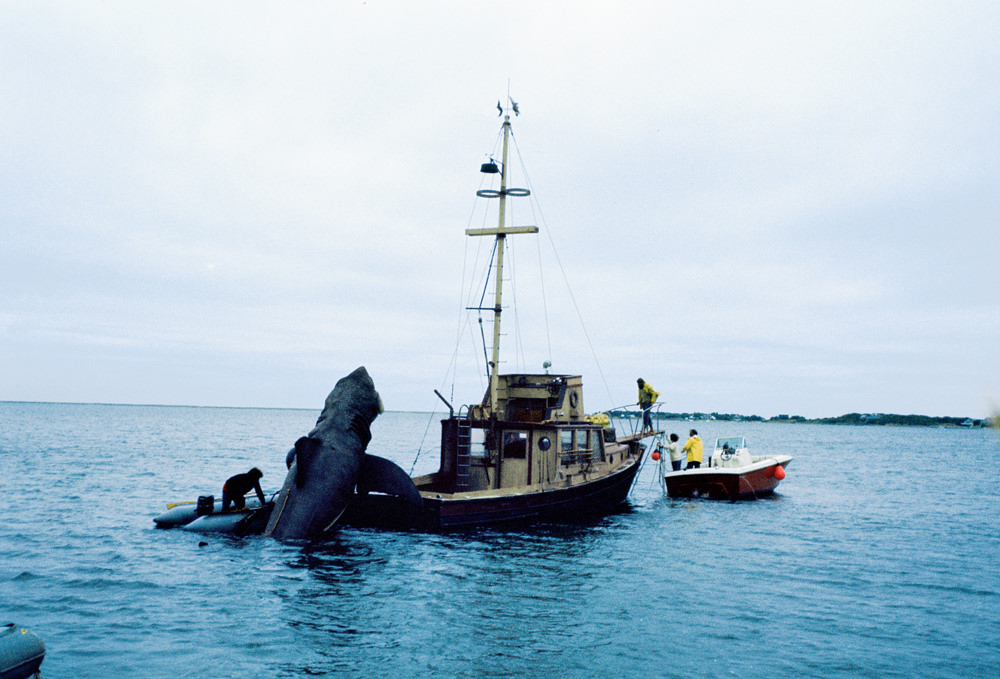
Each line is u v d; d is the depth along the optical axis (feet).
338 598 43.65
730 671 32.91
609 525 75.00
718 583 49.57
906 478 148.97
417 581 48.34
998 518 84.58
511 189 77.82
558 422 78.54
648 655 34.76
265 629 37.47
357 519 66.54
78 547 56.90
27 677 26.48
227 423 552.82
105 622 38.14
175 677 30.66
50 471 118.42
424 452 218.18
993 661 34.71
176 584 46.19
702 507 91.81
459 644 35.78
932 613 42.91
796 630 39.17
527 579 49.62
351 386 68.95
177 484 106.22
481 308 78.38
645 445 100.58
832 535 70.79
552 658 34.12
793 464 197.57
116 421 501.97
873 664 34.14
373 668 32.32
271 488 105.81
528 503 70.59
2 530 63.52
